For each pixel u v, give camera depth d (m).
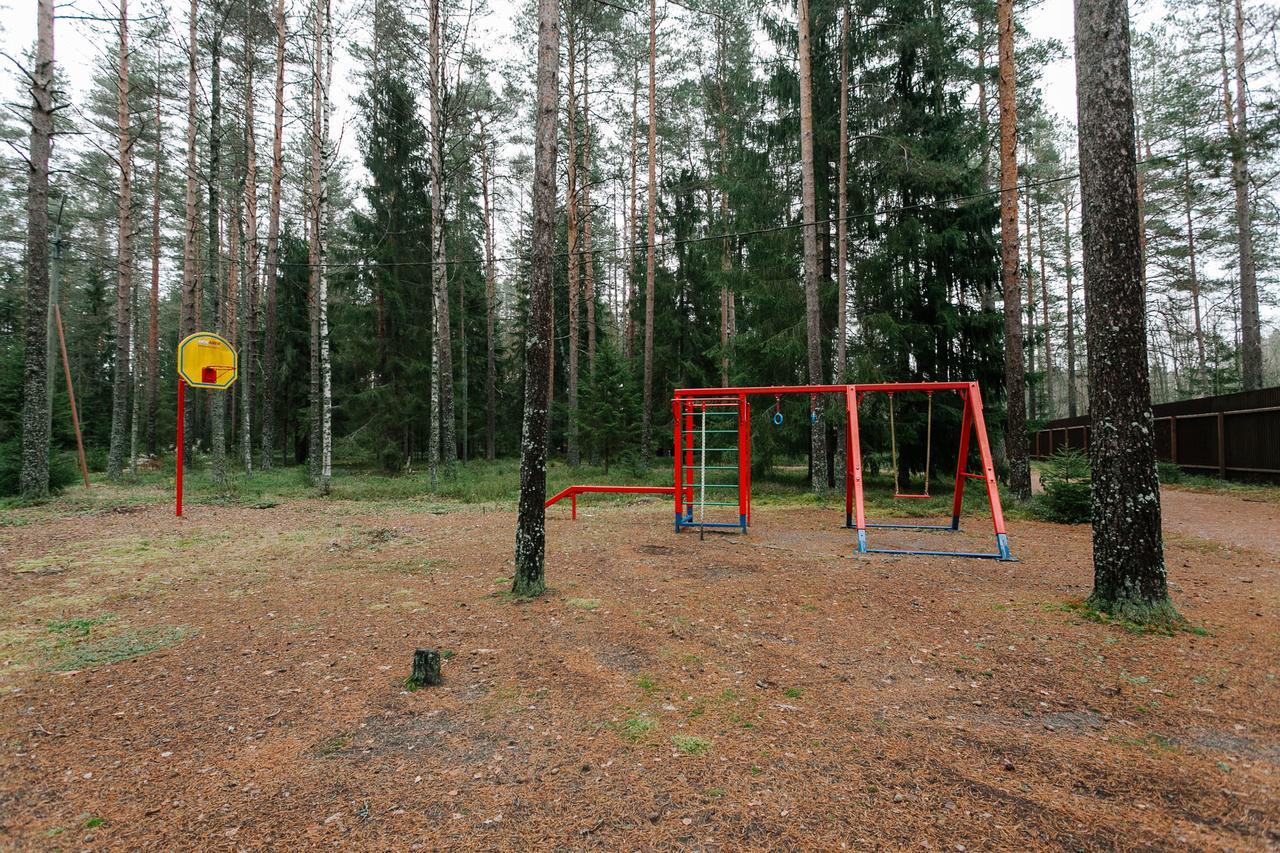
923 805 2.53
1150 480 4.94
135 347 23.12
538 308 5.68
